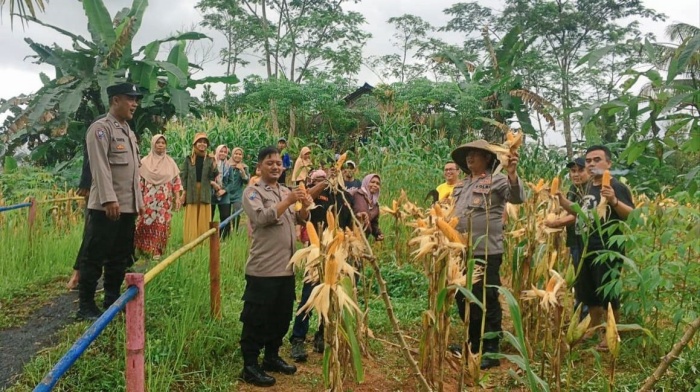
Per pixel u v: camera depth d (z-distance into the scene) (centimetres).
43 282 614
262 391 405
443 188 738
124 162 484
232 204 963
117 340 420
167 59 1432
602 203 380
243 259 715
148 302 504
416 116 1825
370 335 356
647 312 423
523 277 441
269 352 436
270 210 398
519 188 421
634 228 416
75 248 733
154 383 359
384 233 841
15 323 488
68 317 501
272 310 421
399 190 1015
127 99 483
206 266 585
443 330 319
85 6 1216
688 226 396
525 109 1755
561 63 2992
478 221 448
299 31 3412
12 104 1316
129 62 1271
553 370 345
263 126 1748
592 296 473
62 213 867
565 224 421
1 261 625
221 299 563
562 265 502
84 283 483
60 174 1241
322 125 2216
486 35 1956
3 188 1046
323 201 522
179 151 1473
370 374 434
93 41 1292
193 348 429
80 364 398
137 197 496
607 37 2792
